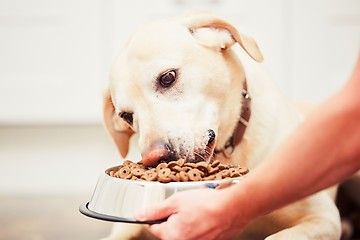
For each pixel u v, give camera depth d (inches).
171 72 65.6
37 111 136.8
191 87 65.9
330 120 38.0
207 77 66.7
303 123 39.9
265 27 132.6
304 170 39.5
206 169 53.9
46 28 135.3
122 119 70.7
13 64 135.8
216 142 68.5
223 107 69.0
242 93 70.7
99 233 99.7
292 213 71.1
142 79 65.8
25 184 141.3
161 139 62.4
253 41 67.6
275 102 74.8
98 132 139.5
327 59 133.1
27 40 135.3
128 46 69.6
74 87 136.5
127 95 66.5
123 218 49.4
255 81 73.9
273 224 73.3
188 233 45.8
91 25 135.0
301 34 132.5
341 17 131.9
